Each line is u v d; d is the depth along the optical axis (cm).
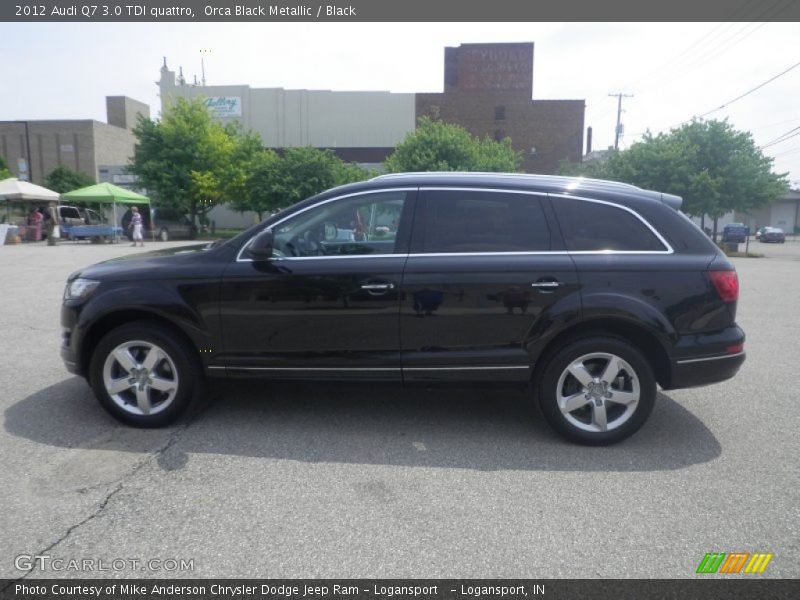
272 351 426
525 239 418
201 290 425
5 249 2152
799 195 6031
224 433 432
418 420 463
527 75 5100
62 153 5653
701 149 2939
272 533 301
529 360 413
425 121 3309
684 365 407
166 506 327
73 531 301
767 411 495
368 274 414
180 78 5259
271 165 3444
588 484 359
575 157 5178
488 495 344
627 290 404
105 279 437
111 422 450
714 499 341
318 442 418
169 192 3384
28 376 566
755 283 1443
